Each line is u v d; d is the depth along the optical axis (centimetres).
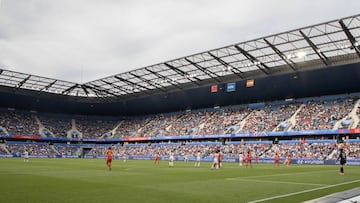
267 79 6819
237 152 6969
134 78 7488
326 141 6153
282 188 1659
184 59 6169
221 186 1755
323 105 7012
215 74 6869
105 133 10250
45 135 9394
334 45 5062
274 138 7106
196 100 8575
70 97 9312
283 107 7600
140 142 9356
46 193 1393
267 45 5294
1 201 1167
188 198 1290
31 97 8969
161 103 9181
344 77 6281
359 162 5269
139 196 1332
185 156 7319
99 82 7969
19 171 2834
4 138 8688
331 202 878
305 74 6406
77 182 1900
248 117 7800
